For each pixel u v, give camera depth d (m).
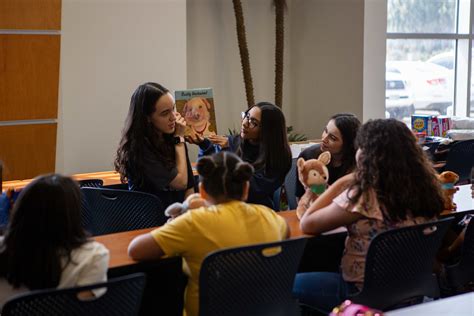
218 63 6.22
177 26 5.25
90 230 3.04
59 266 1.90
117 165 3.07
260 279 2.14
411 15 6.63
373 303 2.33
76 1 4.80
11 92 4.52
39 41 4.54
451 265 2.81
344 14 6.09
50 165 4.80
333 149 3.04
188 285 2.20
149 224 2.85
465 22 6.96
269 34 6.53
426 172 2.34
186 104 3.48
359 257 2.37
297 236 2.45
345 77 6.13
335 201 2.37
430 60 6.80
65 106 4.85
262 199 3.11
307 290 2.54
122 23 5.00
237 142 3.41
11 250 1.90
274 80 6.63
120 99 5.06
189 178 3.17
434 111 6.89
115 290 1.85
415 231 2.30
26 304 1.72
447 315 1.33
